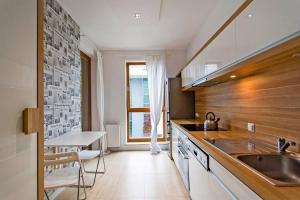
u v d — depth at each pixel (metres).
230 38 1.67
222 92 2.79
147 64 4.89
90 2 2.72
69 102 3.07
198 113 4.09
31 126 0.84
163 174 3.35
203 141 1.85
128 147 4.98
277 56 1.25
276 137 1.61
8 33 0.73
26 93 0.83
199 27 3.63
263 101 1.79
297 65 1.36
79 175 2.12
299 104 1.36
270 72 1.68
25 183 0.82
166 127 4.95
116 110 4.97
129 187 2.87
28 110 0.82
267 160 1.40
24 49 0.82
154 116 4.80
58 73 2.69
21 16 0.80
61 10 2.79
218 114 2.95
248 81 2.06
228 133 2.27
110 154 4.66
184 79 3.98
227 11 2.44
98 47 4.75
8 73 0.72
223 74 1.91
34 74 0.89
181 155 2.89
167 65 5.02
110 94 4.97
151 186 2.89
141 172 3.46
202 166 1.77
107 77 4.97
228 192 1.20
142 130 5.14
